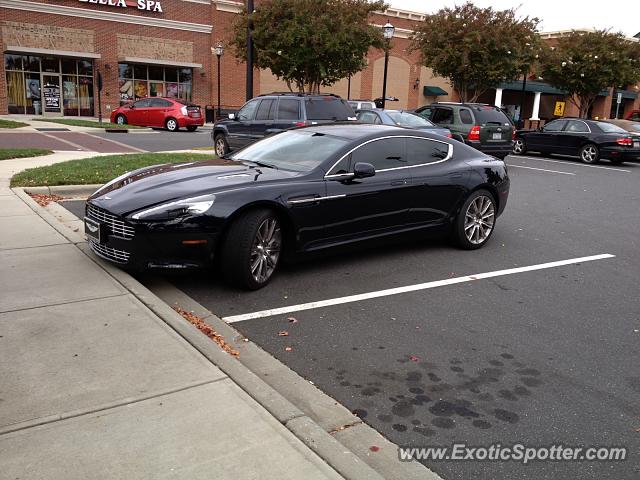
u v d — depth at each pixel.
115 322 4.27
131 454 2.79
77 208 8.20
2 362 3.63
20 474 2.61
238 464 2.76
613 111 49.66
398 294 5.59
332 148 6.18
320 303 5.25
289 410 3.24
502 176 7.52
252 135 13.85
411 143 6.82
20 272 5.23
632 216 10.19
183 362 3.73
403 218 6.59
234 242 5.20
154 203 5.11
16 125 22.52
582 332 4.86
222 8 33.56
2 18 27.58
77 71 30.19
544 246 7.77
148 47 31.70
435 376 4.01
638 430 3.43
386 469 2.95
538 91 41.62
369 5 23.36
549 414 3.57
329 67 23.25
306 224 5.71
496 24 24.92
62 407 3.17
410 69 40.84
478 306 5.37
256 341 4.45
